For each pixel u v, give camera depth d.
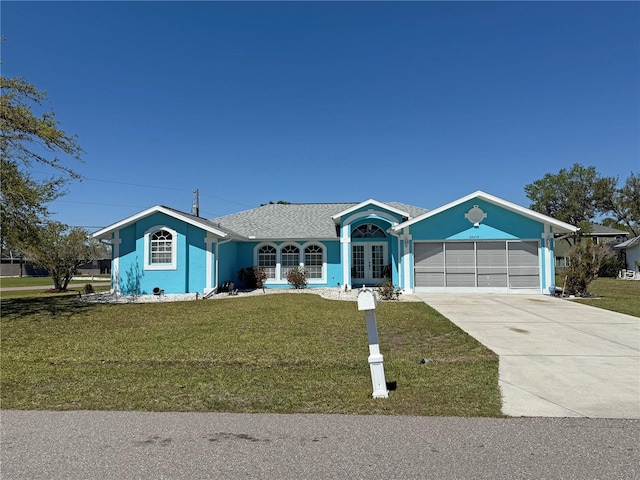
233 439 4.13
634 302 15.41
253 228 24.02
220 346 8.59
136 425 4.50
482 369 6.67
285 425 4.47
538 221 18.59
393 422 4.52
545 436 4.13
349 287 20.66
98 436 4.23
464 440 4.05
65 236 27.86
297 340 9.13
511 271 18.70
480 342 8.73
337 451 3.84
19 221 15.41
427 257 19.16
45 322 12.25
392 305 14.73
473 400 5.21
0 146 14.57
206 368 6.88
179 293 19.23
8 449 3.95
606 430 4.29
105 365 7.18
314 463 3.61
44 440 4.14
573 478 3.33
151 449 3.92
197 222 19.17
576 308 13.79
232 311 13.69
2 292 27.66
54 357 7.84
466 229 18.95
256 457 3.74
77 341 9.39
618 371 6.58
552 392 5.55
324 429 4.35
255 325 11.06
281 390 5.66
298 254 22.81
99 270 69.94
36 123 14.59
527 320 11.46
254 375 6.42
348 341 9.02
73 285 36.28
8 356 7.97
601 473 3.40
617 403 5.12
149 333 10.21
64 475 3.44
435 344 8.69
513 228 18.72
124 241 19.84
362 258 22.45
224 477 3.39
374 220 21.36
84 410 4.98
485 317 11.99
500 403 5.10
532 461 3.61
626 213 48.34
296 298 16.95
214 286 19.39
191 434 4.26
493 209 18.88
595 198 49.53
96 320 12.49
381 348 8.38
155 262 19.62
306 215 25.86
